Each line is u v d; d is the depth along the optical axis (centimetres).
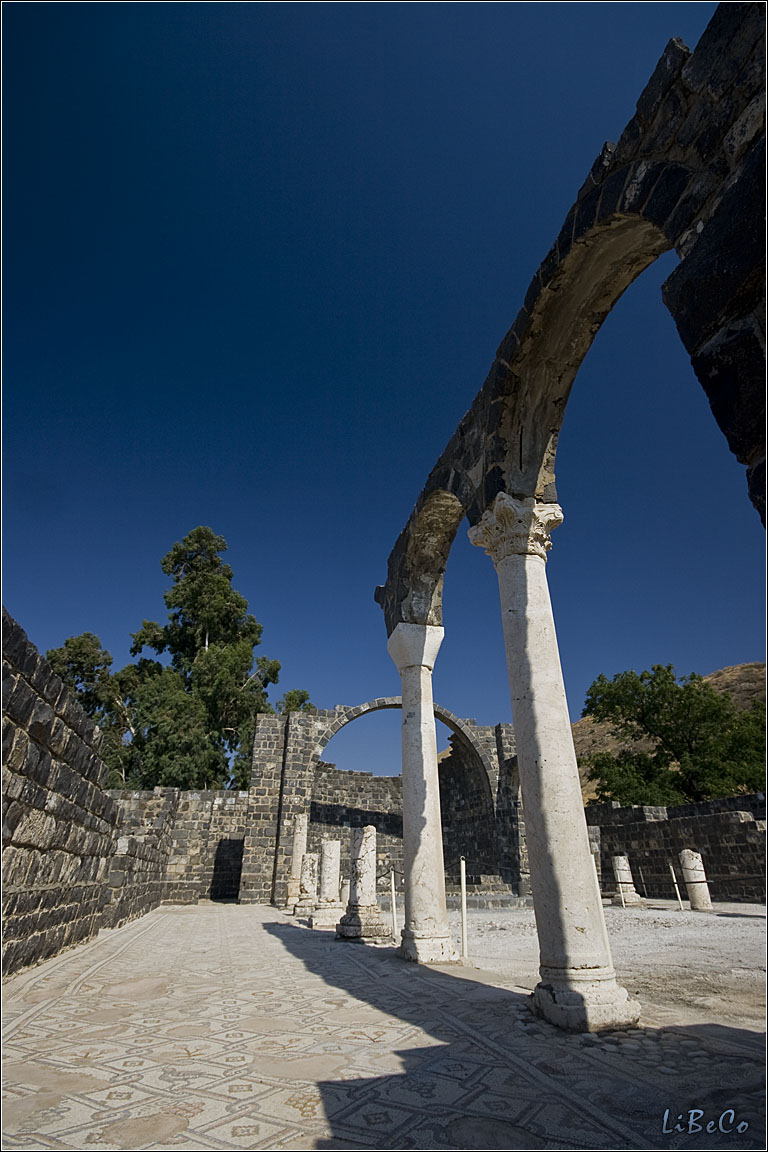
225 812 2684
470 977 682
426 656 959
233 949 977
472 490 740
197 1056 400
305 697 4800
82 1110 309
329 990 620
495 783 2758
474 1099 321
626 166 480
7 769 591
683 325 350
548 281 612
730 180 341
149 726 3388
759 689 6675
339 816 3008
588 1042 421
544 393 684
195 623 4172
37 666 650
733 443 309
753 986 657
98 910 1003
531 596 627
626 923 1438
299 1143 270
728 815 1955
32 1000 566
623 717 3469
